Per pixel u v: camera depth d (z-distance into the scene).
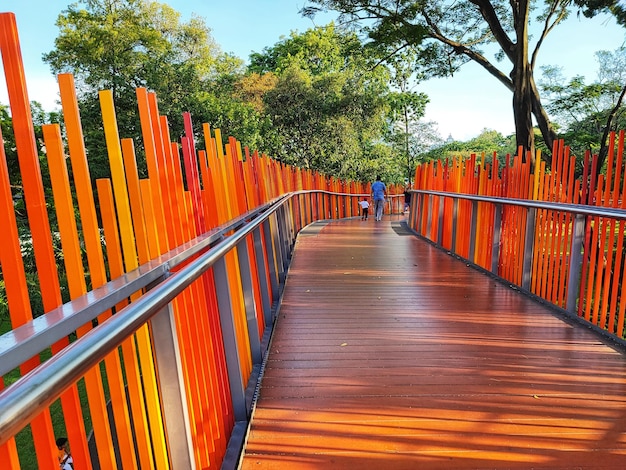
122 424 1.28
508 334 3.49
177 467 1.43
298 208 10.76
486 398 2.50
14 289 0.96
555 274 4.22
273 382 2.73
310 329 3.67
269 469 1.93
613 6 11.24
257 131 20.30
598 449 2.04
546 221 4.39
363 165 27.88
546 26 13.57
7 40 1.00
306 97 24.75
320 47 37.69
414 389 2.61
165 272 1.38
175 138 17.33
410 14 14.31
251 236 3.41
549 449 2.04
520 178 4.93
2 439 0.56
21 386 0.65
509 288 4.94
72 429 1.10
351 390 2.61
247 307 2.88
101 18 21.11
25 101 1.03
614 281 3.34
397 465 1.94
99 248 1.23
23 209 5.56
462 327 3.66
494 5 16.00
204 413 1.86
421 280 5.35
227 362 2.22
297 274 5.79
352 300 4.51
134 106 15.28
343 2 14.92
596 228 3.61
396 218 17.19
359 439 2.13
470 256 6.21
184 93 18.69
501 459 1.97
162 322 1.39
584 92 15.38
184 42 34.22
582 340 3.36
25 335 0.76
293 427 2.24
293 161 24.81
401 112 31.45
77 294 1.15
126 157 1.49
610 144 3.57
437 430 2.20
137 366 1.37
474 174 6.50
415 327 3.68
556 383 2.67
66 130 1.19
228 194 2.99
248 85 26.88
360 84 25.44
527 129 12.45
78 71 20.52
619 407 2.39
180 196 1.96
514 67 13.12
